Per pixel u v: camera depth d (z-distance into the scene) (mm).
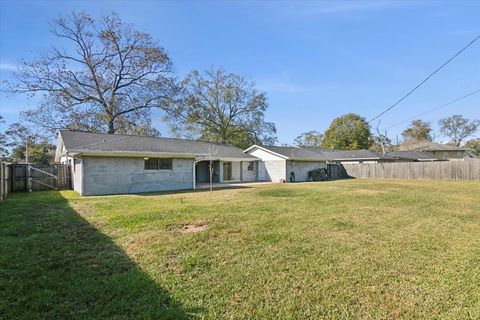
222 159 20125
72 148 13180
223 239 5008
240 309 2746
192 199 10602
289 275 3514
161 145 17031
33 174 15469
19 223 6312
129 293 3035
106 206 8781
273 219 6621
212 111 32969
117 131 25641
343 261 3980
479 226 6027
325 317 2627
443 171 22500
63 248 4504
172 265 3838
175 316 2607
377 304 2850
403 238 5098
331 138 45406
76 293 3023
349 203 9188
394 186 15938
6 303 2807
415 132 58875
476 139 53562
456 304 2832
